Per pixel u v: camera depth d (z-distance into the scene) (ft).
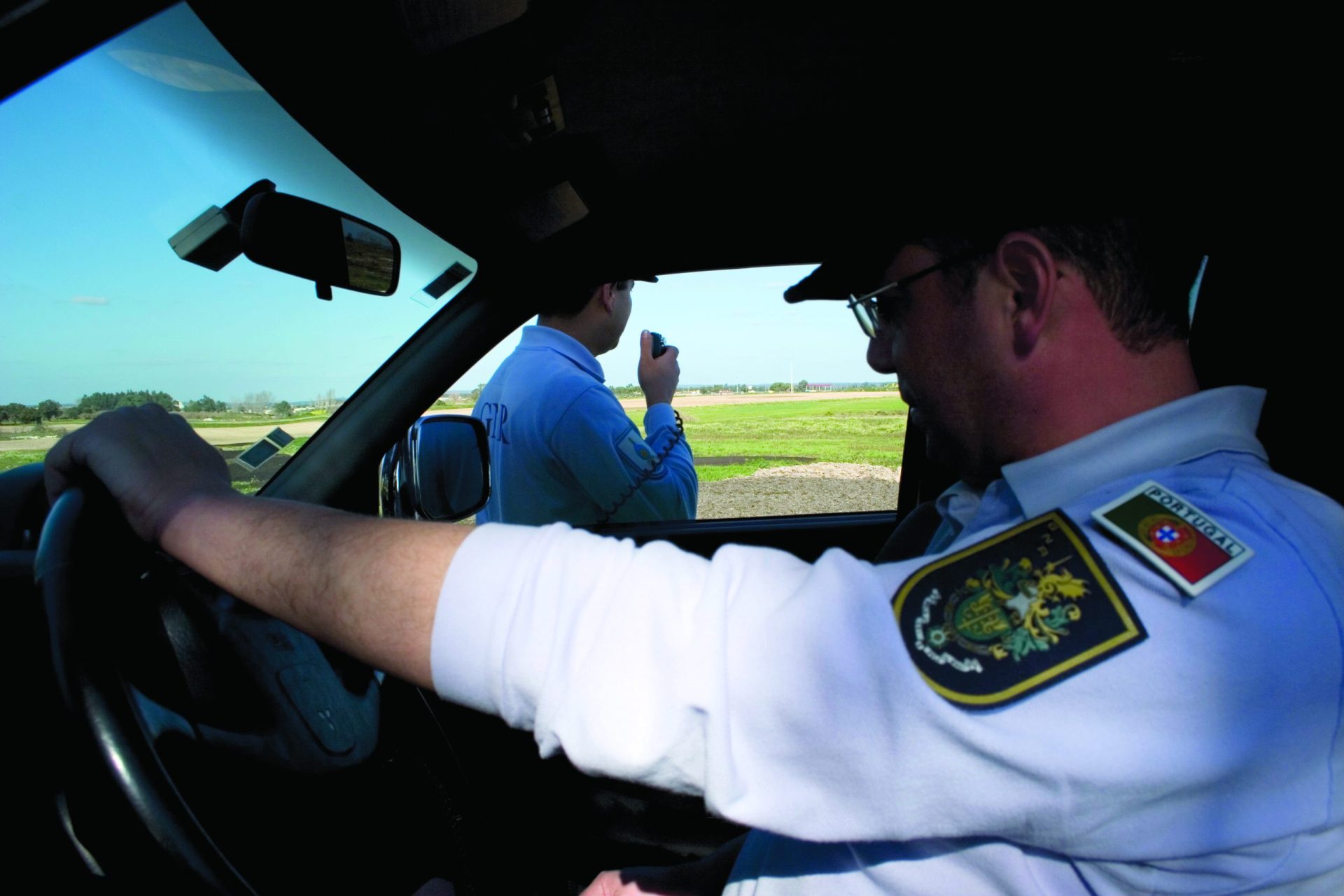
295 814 3.36
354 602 2.06
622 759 1.82
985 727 1.70
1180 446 2.09
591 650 1.87
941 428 2.54
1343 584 1.79
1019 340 2.23
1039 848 1.90
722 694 1.82
